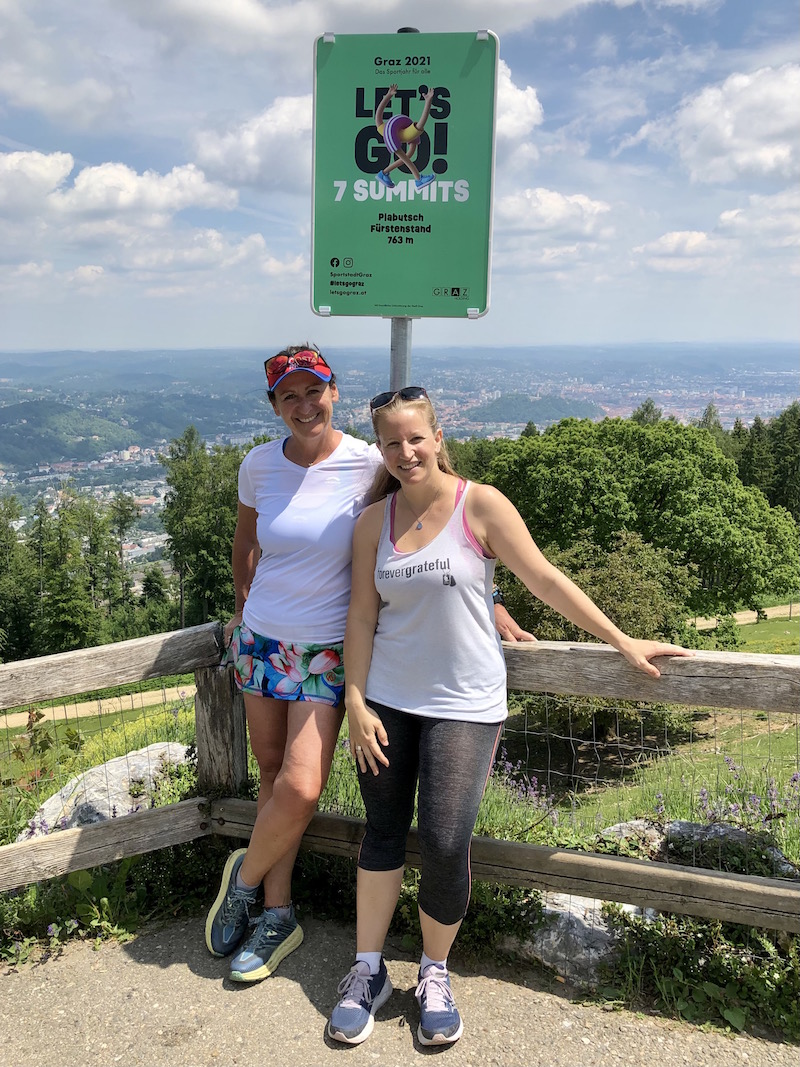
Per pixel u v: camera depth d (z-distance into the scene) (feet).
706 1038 6.77
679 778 12.63
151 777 11.82
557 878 7.70
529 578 7.00
